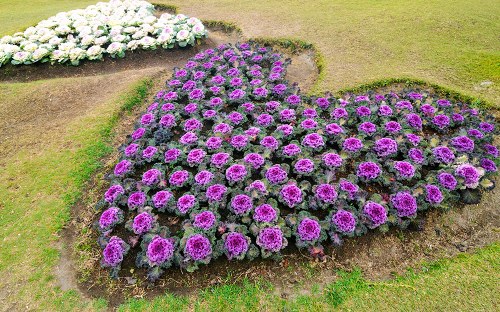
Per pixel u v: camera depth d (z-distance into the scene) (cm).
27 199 525
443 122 560
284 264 416
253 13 1138
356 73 740
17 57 878
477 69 724
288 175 510
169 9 1301
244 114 611
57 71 891
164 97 673
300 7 1148
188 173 505
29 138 651
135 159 551
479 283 383
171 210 467
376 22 967
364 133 551
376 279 401
